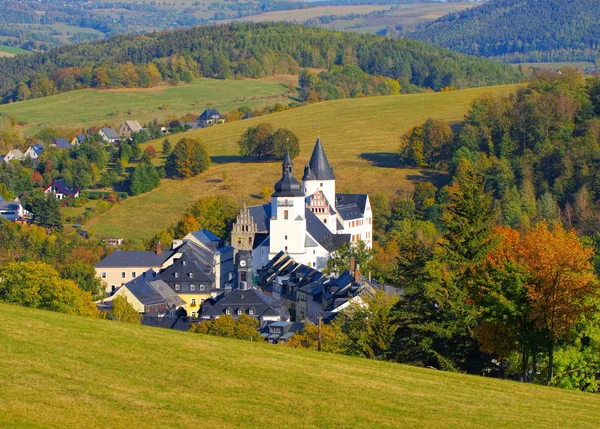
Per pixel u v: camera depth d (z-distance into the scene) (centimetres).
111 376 6594
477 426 6400
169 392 6400
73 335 7581
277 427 5941
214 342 8031
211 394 6469
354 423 6172
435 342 10188
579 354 9806
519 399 7319
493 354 10100
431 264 10344
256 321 15750
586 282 8894
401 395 7006
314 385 6994
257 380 6938
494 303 9075
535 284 9056
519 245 9419
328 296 18288
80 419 5662
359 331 11556
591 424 6712
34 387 6138
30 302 14888
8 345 7038
